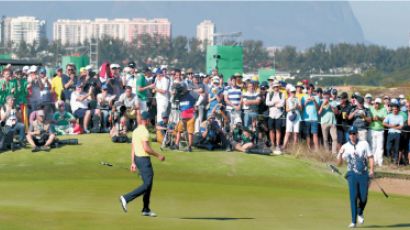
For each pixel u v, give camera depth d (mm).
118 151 61344
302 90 65562
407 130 63812
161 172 57312
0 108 61312
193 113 63125
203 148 63531
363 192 39750
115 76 68312
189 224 36969
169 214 41062
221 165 59812
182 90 62938
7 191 47375
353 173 39812
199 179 55938
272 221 39750
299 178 58156
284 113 64500
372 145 63688
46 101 63969
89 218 37094
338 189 54531
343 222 40719
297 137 64500
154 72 75188
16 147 61156
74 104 67000
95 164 58562
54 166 57781
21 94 63281
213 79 66125
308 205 46344
